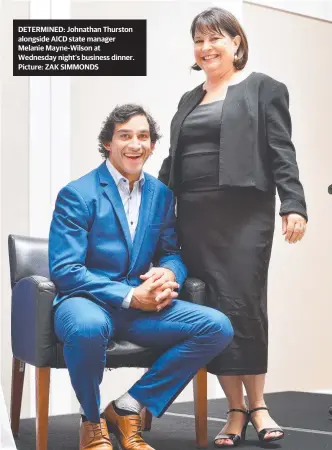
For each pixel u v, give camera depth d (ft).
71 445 8.83
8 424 7.55
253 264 8.71
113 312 8.14
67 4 11.96
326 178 15.21
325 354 15.16
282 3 14.49
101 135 8.62
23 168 11.50
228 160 8.63
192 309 8.12
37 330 7.92
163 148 12.97
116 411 7.95
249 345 8.73
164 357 8.07
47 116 11.72
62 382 11.78
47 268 9.41
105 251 8.29
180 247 9.12
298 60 14.83
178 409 11.76
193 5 13.24
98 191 8.37
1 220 11.27
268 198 8.87
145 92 12.73
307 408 12.02
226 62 8.93
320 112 15.12
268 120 8.82
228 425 8.92
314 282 15.03
